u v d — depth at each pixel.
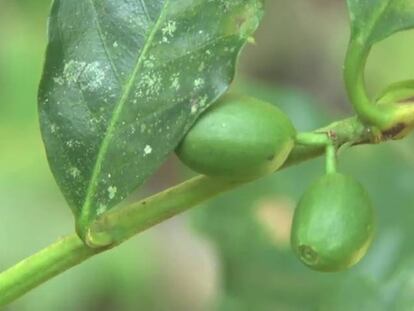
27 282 0.21
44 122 0.21
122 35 0.21
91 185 0.20
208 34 0.20
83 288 0.43
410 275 0.31
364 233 0.19
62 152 0.21
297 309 0.31
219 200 0.32
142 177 0.20
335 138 0.20
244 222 0.32
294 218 0.20
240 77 0.39
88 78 0.21
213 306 0.32
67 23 0.21
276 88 0.33
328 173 0.20
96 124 0.20
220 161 0.20
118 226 0.20
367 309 0.31
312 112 0.33
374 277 0.31
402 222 0.31
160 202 0.20
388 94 0.20
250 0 0.20
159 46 0.20
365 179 0.32
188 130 0.20
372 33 0.20
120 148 0.20
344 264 0.19
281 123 0.20
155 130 0.20
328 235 0.19
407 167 0.32
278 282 0.32
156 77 0.20
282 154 0.20
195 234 0.32
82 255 0.21
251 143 0.20
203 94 0.20
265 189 0.32
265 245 0.32
